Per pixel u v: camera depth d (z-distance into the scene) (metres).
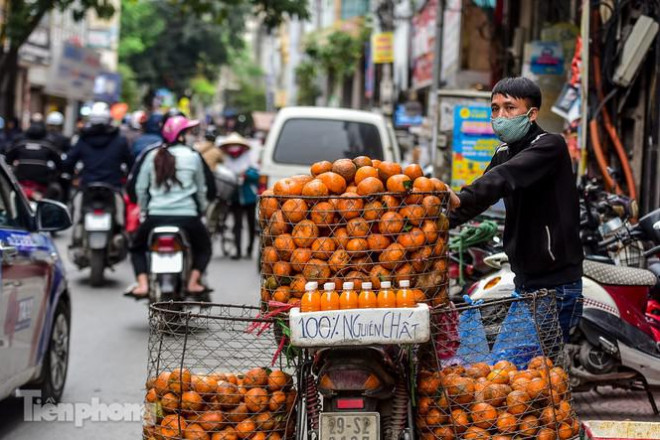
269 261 5.26
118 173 15.83
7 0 28.88
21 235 8.01
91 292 15.15
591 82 13.65
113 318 13.02
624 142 14.32
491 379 5.21
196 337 5.44
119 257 15.68
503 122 5.77
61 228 8.41
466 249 9.51
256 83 112.94
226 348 5.48
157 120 18.55
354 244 5.09
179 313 5.29
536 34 19.91
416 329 4.89
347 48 44.03
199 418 5.24
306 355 5.34
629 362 8.27
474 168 16.14
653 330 8.62
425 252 5.14
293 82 70.12
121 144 15.78
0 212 7.80
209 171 11.98
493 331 5.55
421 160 24.05
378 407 5.30
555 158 5.62
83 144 15.71
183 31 78.25
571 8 17.92
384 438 5.26
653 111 13.03
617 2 13.39
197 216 11.80
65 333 9.11
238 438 5.24
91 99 51.56
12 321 7.45
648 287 8.55
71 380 9.68
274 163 16.09
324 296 4.99
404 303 4.96
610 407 8.90
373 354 5.16
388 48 33.31
